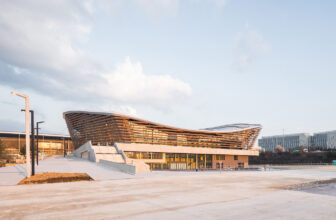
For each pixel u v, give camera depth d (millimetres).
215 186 18641
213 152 90250
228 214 10320
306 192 16578
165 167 79500
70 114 84812
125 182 20547
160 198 13516
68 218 9414
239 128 106312
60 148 145625
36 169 29516
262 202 12867
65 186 17828
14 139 130125
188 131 86500
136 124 76188
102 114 73500
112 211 10547
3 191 15453
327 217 10133
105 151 57375
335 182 22703
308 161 126000
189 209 11078
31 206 11328
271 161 138750
